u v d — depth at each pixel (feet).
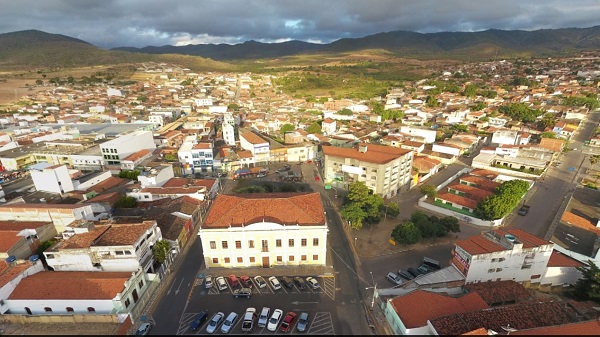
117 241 196.13
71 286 174.40
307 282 205.67
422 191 343.05
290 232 212.43
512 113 621.31
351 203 274.16
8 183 347.36
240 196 246.27
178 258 231.91
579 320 151.74
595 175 383.65
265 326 172.55
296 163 453.58
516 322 148.36
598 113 654.53
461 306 161.79
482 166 409.90
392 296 190.80
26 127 555.69
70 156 409.69
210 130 590.14
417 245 249.96
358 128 578.66
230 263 220.84
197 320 172.86
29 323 167.53
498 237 198.08
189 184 336.29
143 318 177.06
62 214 232.32
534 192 345.92
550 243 193.98
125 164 406.82
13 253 200.54
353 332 168.45
